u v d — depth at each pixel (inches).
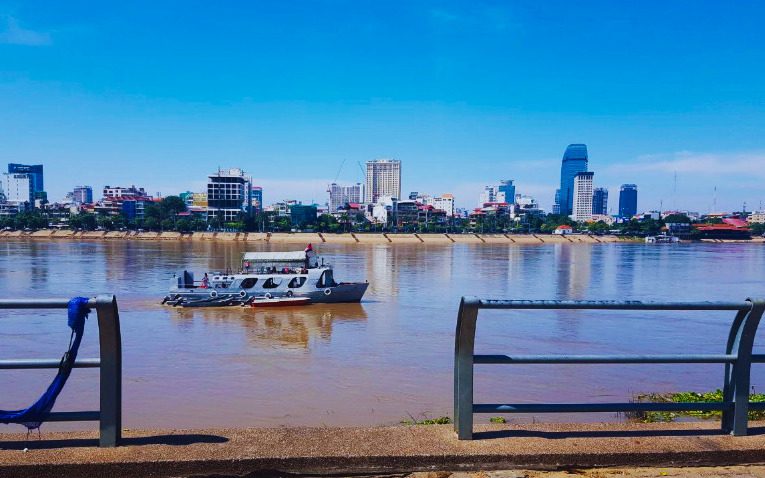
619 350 1135.6
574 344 1189.1
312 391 818.8
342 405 749.9
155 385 844.0
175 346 1151.0
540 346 1165.1
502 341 1213.1
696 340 1246.3
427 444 210.5
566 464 204.1
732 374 223.3
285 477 198.2
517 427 231.8
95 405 714.2
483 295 2181.3
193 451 202.1
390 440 214.1
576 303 209.0
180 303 1738.4
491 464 202.4
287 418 691.4
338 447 206.4
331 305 1807.3
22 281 2353.6
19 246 5187.0
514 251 5733.3
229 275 1840.6
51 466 191.0
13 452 200.2
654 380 855.7
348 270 3260.3
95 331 1215.6
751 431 225.6
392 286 2437.3
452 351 1123.3
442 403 762.2
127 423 667.4
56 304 199.3
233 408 732.0
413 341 1229.1
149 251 4596.5
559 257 4781.0
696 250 6451.8
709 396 596.1
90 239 6889.8
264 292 1792.6
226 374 916.0
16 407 706.2
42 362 202.1
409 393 812.0
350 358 1050.7
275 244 6609.3
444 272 3171.8
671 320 1481.3
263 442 211.2
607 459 205.0
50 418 203.2
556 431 226.1
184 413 711.7
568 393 780.6
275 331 1343.5
